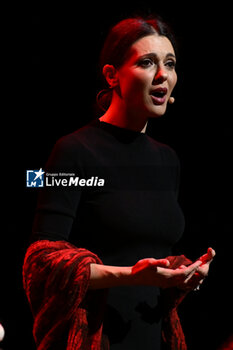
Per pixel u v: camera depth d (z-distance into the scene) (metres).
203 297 9.76
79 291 3.73
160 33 4.36
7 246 8.93
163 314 4.39
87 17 8.10
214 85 8.98
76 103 8.32
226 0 8.65
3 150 8.33
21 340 9.23
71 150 4.17
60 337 3.95
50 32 8.13
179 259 4.30
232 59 8.84
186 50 8.77
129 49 4.27
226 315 9.66
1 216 8.74
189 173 9.29
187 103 9.09
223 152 9.16
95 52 8.12
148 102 4.30
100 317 3.95
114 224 4.13
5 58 8.11
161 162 4.67
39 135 8.35
